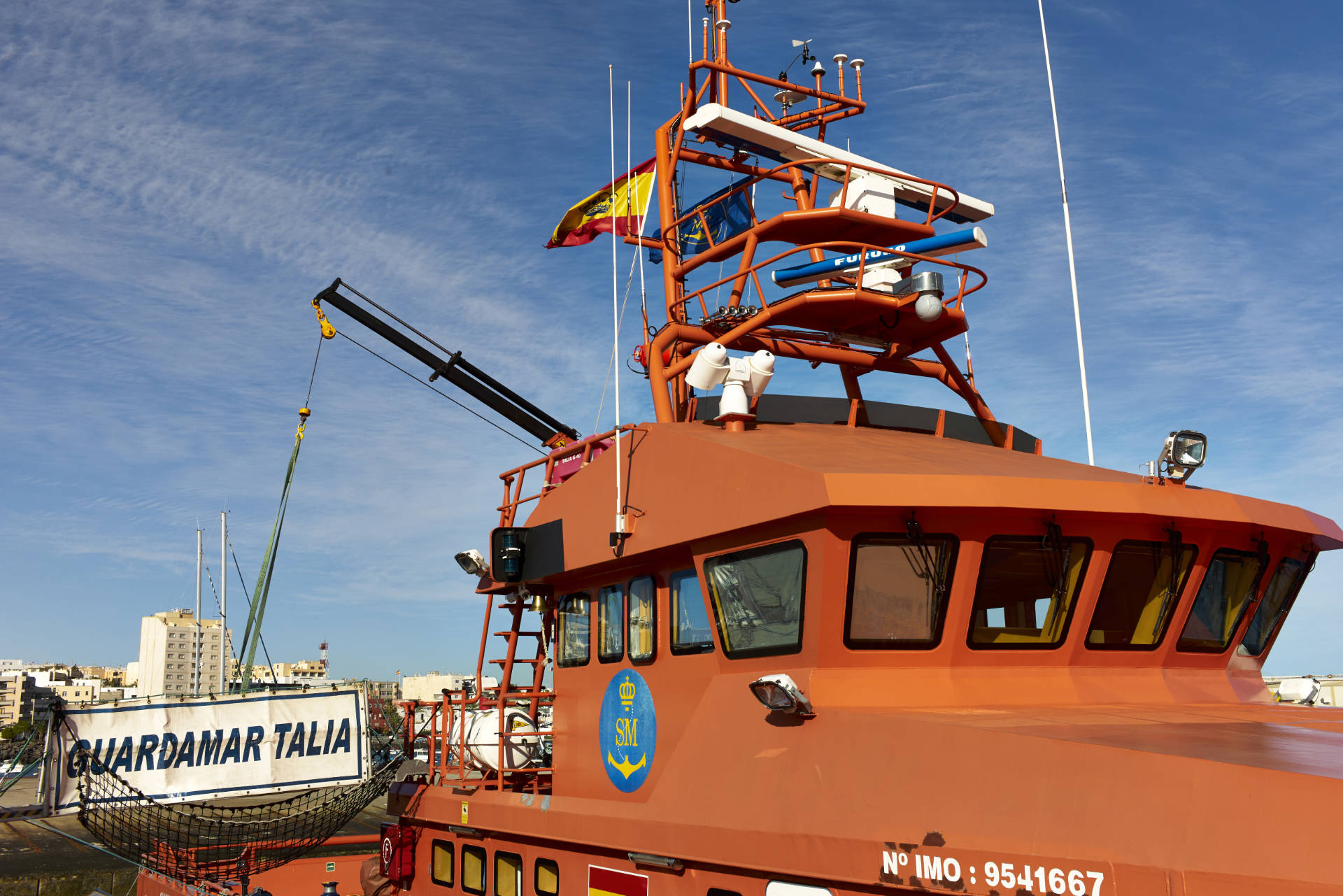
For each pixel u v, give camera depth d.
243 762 16.09
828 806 7.08
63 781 14.98
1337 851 4.46
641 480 10.24
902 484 7.65
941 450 10.23
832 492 7.52
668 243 13.63
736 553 8.73
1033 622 8.36
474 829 12.16
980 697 7.96
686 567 9.82
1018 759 6.02
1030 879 5.63
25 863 56.97
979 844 5.96
